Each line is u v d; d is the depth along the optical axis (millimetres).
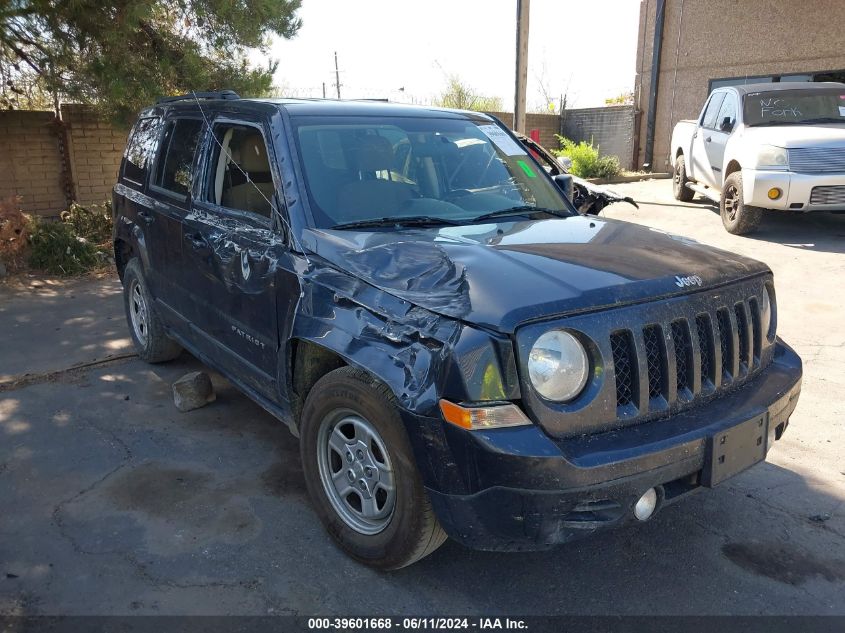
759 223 9930
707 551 3279
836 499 3729
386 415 2740
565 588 3016
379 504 3041
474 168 4125
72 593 2916
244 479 3871
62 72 9000
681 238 3551
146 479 3855
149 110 5555
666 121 19125
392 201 3662
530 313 2502
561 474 2422
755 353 3229
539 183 4348
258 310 3580
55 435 4383
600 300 2625
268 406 3779
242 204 3928
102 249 9484
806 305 7012
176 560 3146
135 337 5742
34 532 3346
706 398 2908
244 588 2971
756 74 16922
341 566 3133
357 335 2859
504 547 2605
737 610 2883
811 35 15750
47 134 10234
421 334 2627
